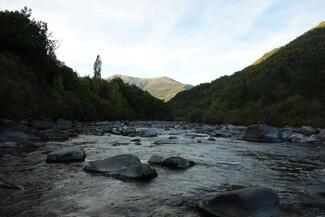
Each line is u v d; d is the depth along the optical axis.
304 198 9.77
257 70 133.12
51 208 8.30
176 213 8.12
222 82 190.25
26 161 15.18
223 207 7.93
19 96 34.16
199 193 10.16
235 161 17.34
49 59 64.69
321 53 110.12
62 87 62.84
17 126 30.64
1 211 7.98
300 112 71.62
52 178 11.73
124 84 139.38
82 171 12.99
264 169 15.01
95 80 103.81
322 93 84.19
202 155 19.41
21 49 54.25
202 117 107.69
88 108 73.31
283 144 28.33
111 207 8.51
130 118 114.06
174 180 11.95
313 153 21.56
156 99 157.75
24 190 10.02
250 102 100.56
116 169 12.53
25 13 63.22
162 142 26.62
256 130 33.06
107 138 29.48
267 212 7.70
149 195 9.77
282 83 99.31
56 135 29.53
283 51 147.12
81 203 8.80
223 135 37.78
